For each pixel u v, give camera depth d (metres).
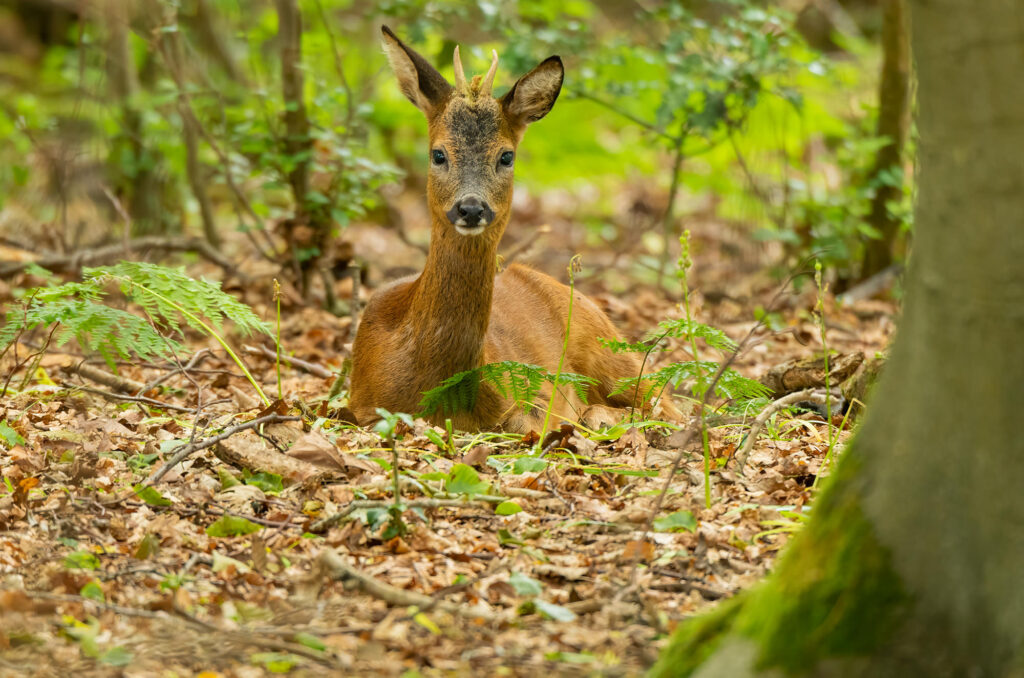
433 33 19.55
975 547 5.29
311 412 11.05
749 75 17.58
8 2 33.84
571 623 6.61
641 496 8.45
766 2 22.75
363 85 19.39
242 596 6.99
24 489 8.12
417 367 10.91
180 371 11.98
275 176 17.67
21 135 23.69
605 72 19.53
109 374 12.36
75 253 17.28
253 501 8.31
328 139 16.81
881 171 17.86
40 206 22.38
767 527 7.85
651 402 11.68
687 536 7.66
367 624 6.59
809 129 23.94
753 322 16.78
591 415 11.54
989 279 5.18
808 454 9.37
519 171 32.41
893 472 5.52
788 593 5.55
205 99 19.41
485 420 10.91
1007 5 4.95
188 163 18.86
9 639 6.30
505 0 19.61
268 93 18.36
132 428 10.16
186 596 6.82
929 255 5.40
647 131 20.33
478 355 10.88
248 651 6.26
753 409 9.92
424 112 11.60
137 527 7.86
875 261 18.89
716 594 6.97
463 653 6.25
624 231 27.55
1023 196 5.07
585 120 32.91
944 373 5.36
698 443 9.63
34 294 10.96
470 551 7.59
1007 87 5.02
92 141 20.62
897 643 5.32
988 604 5.23
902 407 5.54
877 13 31.11
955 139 5.20
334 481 8.78
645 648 6.29
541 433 10.34
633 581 6.96
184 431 10.09
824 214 18.92
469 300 10.72
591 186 35.44
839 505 5.67
